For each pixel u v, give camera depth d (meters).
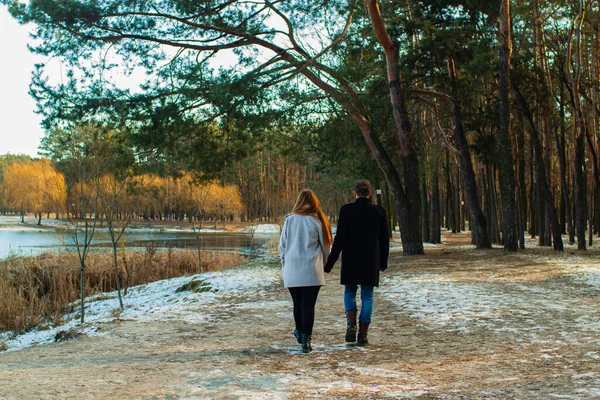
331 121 22.64
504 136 20.83
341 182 39.16
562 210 40.97
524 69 23.84
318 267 6.10
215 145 19.73
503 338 6.55
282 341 6.76
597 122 32.94
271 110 18.84
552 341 6.28
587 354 5.57
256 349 6.30
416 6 23.02
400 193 21.14
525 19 24.52
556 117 26.64
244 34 18.42
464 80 23.53
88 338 7.40
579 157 23.73
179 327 7.99
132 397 4.32
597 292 10.32
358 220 6.33
